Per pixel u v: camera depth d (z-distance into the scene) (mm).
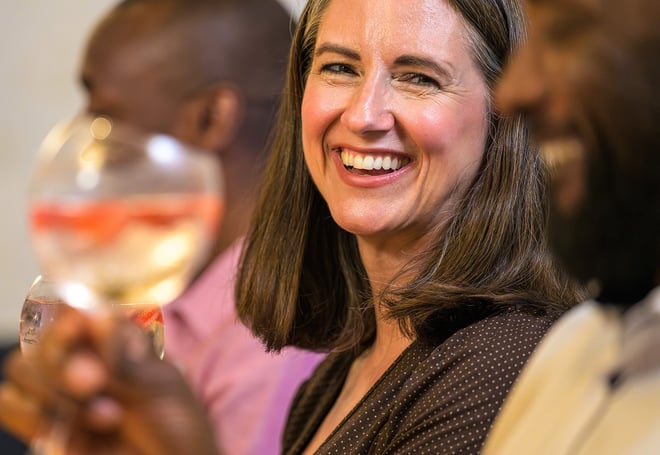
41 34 5746
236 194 3617
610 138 1108
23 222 5777
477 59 2152
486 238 2146
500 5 2150
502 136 2158
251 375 3184
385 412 2074
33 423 1368
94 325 1294
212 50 3682
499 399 1914
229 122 3689
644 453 1107
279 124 2539
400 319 2156
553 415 1259
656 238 1141
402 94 2172
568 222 1175
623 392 1177
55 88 5762
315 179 2332
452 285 2109
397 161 2205
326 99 2252
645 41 1089
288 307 2555
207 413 1351
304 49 2428
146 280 1340
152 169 1331
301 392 2637
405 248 2260
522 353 1940
